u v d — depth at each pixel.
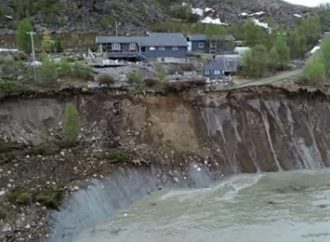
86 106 47.94
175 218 35.81
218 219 35.50
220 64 65.38
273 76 64.62
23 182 35.91
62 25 88.00
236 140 49.03
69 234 32.72
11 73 51.00
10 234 30.25
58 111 47.03
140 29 94.31
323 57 64.19
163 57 73.75
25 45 65.88
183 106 49.19
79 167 39.16
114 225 34.69
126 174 40.47
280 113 52.06
